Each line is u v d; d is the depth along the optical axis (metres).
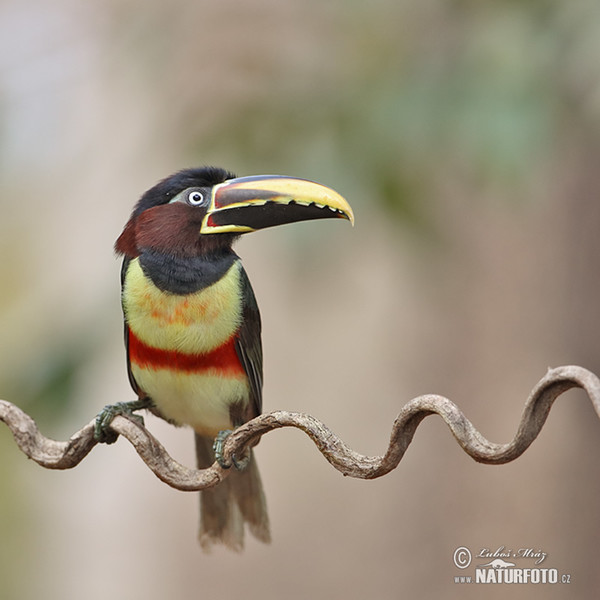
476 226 13.19
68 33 11.74
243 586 15.41
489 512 13.58
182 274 7.82
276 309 15.66
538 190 10.91
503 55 9.99
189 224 7.85
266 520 8.26
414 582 14.07
